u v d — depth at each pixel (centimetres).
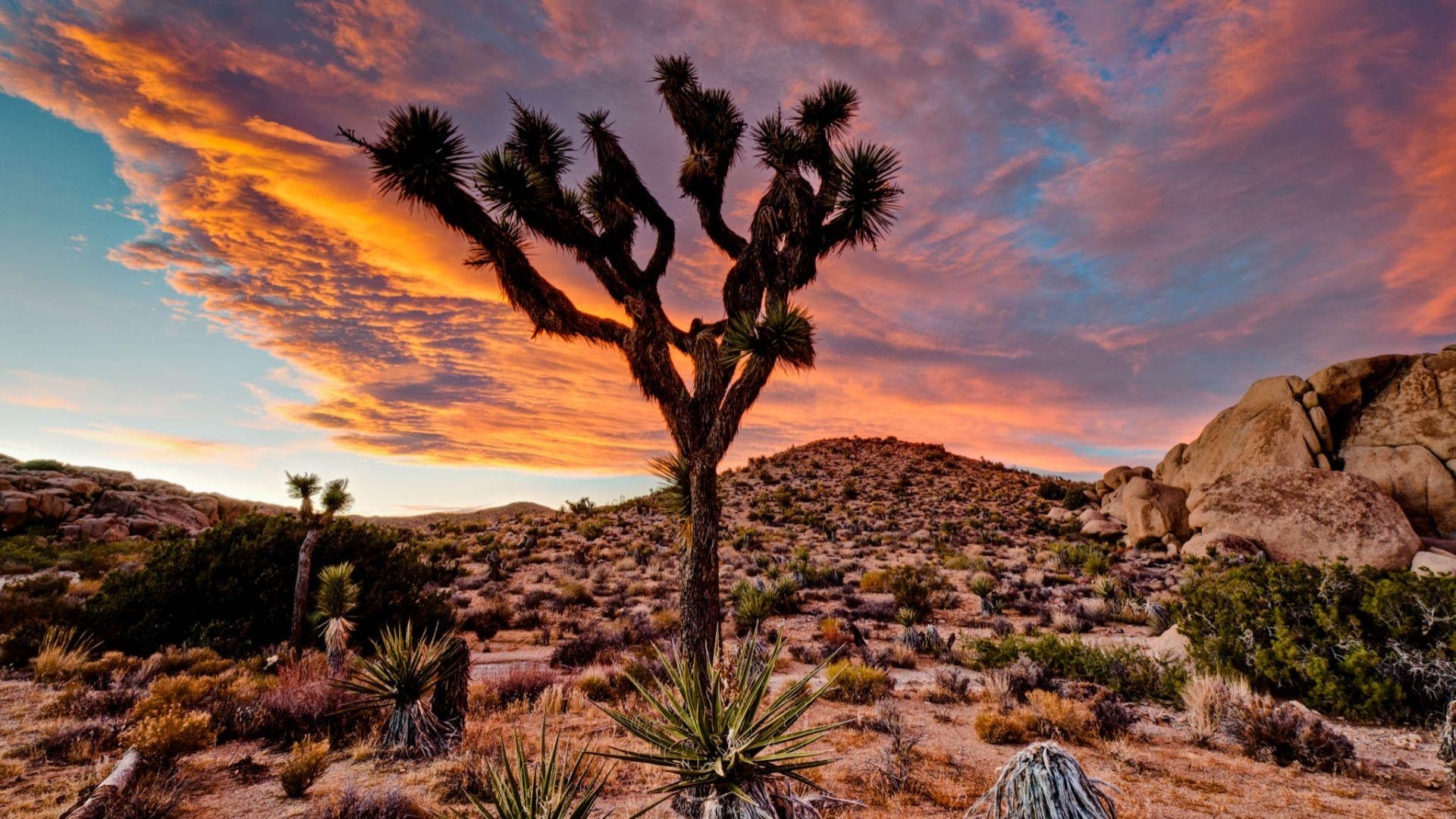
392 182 701
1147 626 1706
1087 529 3859
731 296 851
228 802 522
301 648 1235
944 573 2755
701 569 728
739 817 287
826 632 1464
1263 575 1030
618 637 1377
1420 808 520
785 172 870
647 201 879
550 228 795
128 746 636
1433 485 2598
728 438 755
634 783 563
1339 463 2905
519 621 1742
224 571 1353
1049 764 306
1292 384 3170
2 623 1228
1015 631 1614
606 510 5547
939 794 529
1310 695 870
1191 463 3653
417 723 666
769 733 320
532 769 574
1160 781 576
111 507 3903
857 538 3916
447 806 507
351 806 485
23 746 643
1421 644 834
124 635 1237
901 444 9038
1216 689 820
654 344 791
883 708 794
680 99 926
